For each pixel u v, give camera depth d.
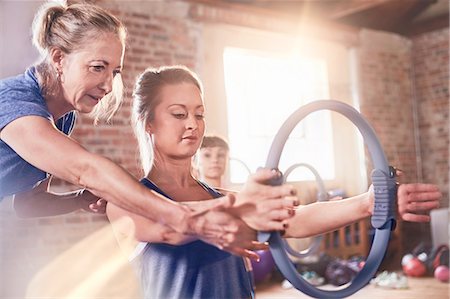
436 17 5.09
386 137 4.81
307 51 4.34
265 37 4.16
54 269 2.29
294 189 0.63
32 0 2.14
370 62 4.77
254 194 0.64
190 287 0.79
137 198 0.74
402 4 4.72
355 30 4.73
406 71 5.20
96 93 0.90
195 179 0.85
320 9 4.54
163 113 0.82
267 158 0.66
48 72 0.89
